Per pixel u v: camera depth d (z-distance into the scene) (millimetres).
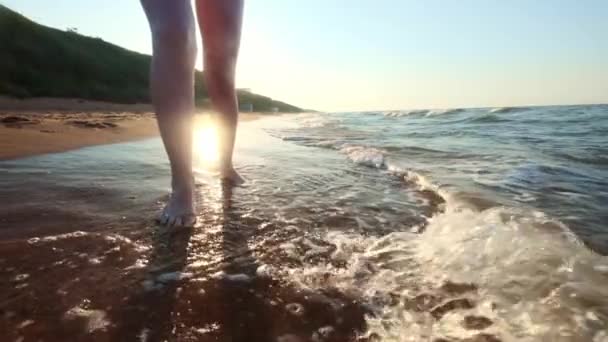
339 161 4414
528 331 1228
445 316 1321
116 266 1590
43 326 1194
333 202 2648
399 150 5508
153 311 1299
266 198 2678
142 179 3018
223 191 2818
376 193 2953
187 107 2020
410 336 1226
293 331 1237
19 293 1361
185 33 1944
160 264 1626
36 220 2055
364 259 1751
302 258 1744
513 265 1650
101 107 16656
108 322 1231
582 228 2152
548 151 5270
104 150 4410
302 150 5496
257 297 1413
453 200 2699
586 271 1583
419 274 1608
